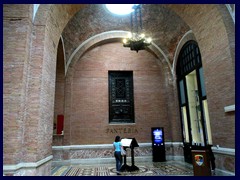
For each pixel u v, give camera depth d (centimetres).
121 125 1140
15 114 511
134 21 1129
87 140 1097
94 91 1162
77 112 1123
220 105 654
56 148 1030
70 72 1138
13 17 568
